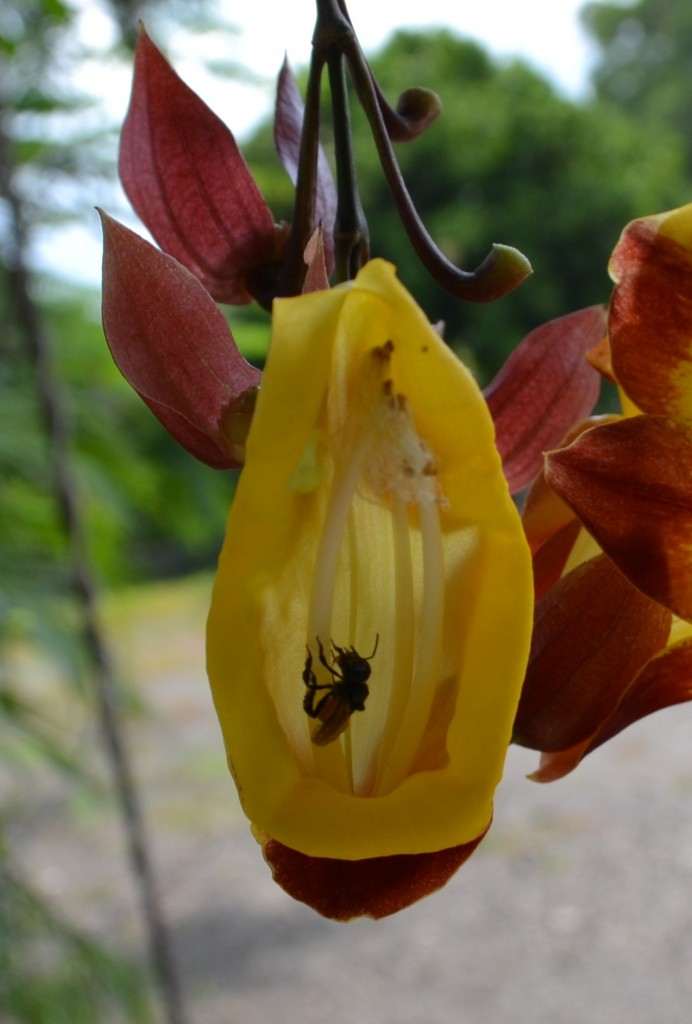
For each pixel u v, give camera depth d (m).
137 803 0.48
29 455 0.47
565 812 0.83
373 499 0.11
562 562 0.12
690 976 0.61
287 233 0.15
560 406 0.14
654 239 0.12
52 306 0.50
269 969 0.65
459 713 0.11
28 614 0.45
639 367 0.12
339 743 0.11
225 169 0.15
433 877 0.11
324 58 0.13
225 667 0.10
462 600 0.11
